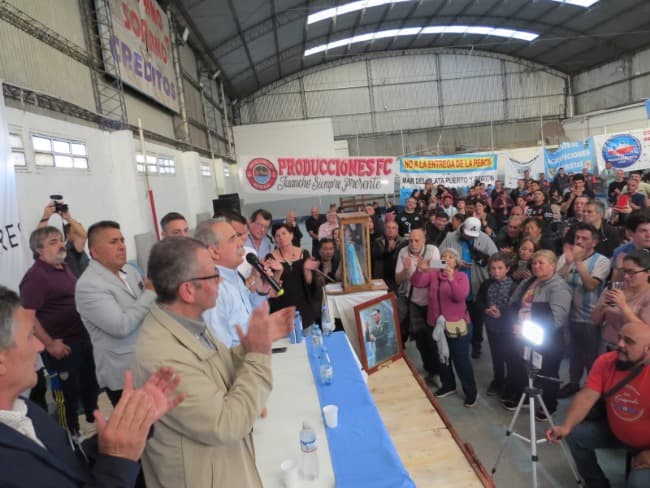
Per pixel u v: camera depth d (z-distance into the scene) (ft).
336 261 12.69
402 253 12.32
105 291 6.82
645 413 6.11
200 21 35.17
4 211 8.23
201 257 3.73
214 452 3.62
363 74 61.82
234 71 50.49
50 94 14.25
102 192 17.07
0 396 2.74
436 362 11.35
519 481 7.81
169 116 30.07
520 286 9.78
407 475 4.45
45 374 9.90
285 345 8.32
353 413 5.70
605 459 8.28
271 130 50.90
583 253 9.55
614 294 7.55
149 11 25.53
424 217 20.35
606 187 27.50
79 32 17.10
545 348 9.12
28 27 13.14
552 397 9.32
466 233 12.60
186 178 31.35
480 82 62.54
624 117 52.54
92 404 9.66
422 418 8.61
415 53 61.62
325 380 6.54
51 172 13.37
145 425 2.77
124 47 20.66
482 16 50.93
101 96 18.65
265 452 4.99
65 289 8.63
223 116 52.54
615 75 56.75
